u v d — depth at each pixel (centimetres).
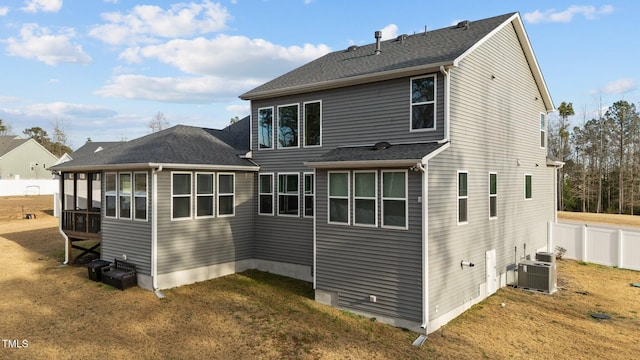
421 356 812
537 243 1650
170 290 1203
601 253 1625
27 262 1528
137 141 1513
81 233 1456
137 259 1239
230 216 1407
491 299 1188
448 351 835
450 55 1045
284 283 1305
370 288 1014
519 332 938
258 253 1474
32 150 5809
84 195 2412
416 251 934
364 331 934
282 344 858
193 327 938
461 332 936
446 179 1000
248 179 1468
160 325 947
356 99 1197
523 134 1506
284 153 1398
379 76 1105
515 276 1410
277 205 1421
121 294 1155
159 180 1205
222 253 1382
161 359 786
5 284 1240
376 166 986
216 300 1127
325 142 1280
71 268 1441
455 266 1038
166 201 1223
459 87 1064
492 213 1261
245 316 1010
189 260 1284
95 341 858
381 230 995
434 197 951
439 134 1016
